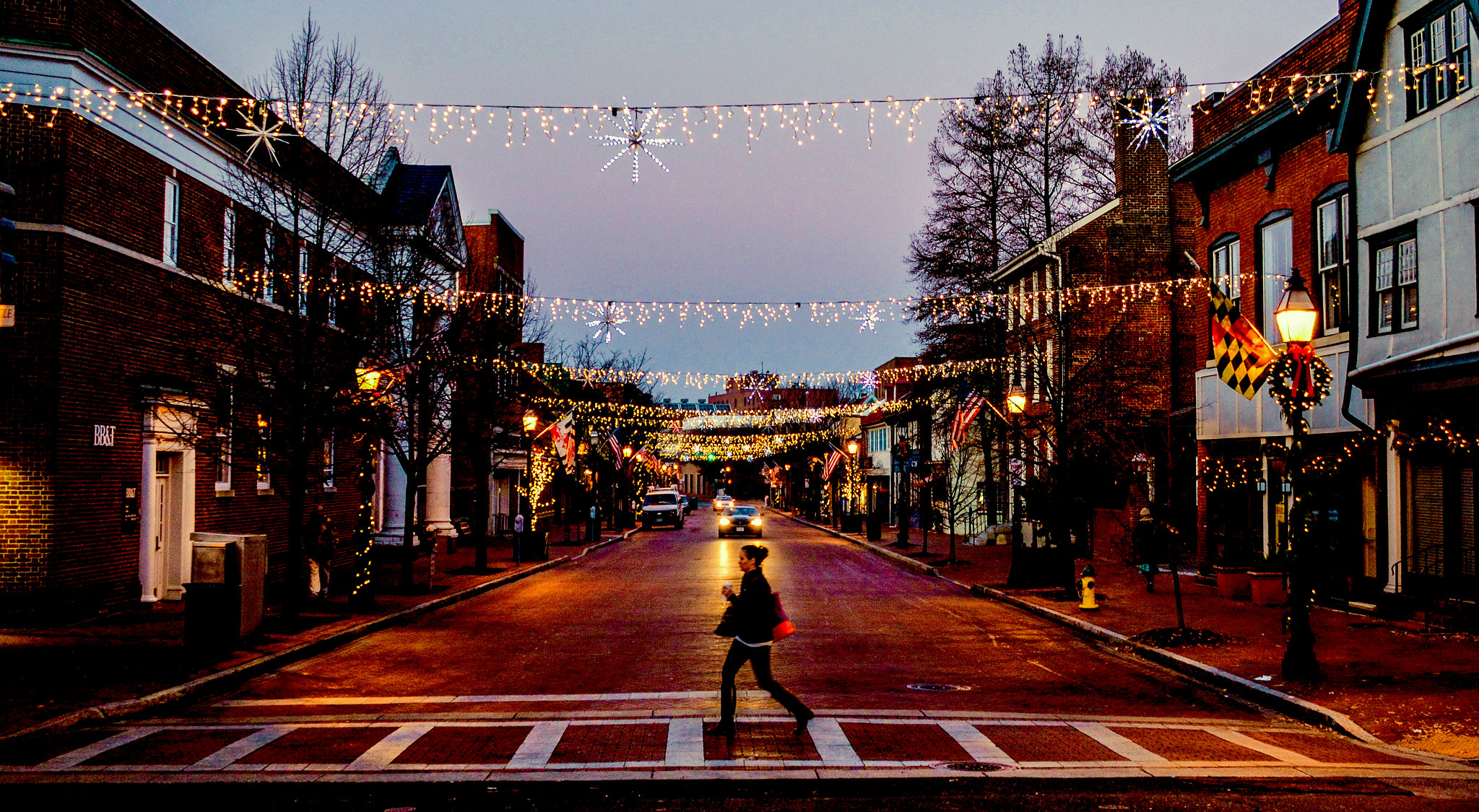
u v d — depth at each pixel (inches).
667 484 4613.7
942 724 442.6
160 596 845.2
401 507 1439.5
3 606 689.6
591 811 319.3
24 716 436.5
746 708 478.3
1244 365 813.9
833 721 446.3
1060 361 1084.5
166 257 840.3
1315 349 853.8
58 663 557.0
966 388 1504.7
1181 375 1371.8
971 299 1385.3
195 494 871.1
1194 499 1184.2
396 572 1200.8
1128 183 1437.0
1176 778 356.2
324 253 772.6
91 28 729.0
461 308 1112.8
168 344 842.2
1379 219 773.9
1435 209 716.0
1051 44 1680.6
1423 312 730.2
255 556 644.7
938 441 2066.9
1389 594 756.0
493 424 1216.2
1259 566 899.4
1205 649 627.5
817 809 319.9
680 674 573.0
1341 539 821.9
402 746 401.1
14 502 693.9
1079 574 1133.7
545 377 1736.0
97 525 749.3
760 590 417.7
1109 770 365.1
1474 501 688.4
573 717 456.1
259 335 791.1
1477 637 657.6
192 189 870.4
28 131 702.5
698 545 1875.0
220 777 355.3
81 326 725.3
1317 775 360.5
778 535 2266.2
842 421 2987.2
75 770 363.6
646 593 1021.8
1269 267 928.9
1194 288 1176.8
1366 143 791.7
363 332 808.9
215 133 882.1
